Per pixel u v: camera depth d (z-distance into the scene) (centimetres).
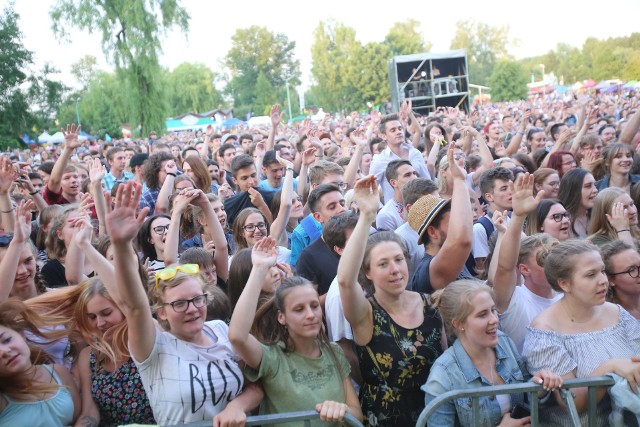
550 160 720
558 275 312
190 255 407
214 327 313
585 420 290
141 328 270
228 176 952
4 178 471
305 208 632
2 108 3064
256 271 293
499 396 298
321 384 299
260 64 10175
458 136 1080
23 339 282
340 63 6756
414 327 312
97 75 5806
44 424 275
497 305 349
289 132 2103
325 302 348
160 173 660
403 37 7562
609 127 977
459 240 325
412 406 307
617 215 446
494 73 7344
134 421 296
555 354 301
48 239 458
